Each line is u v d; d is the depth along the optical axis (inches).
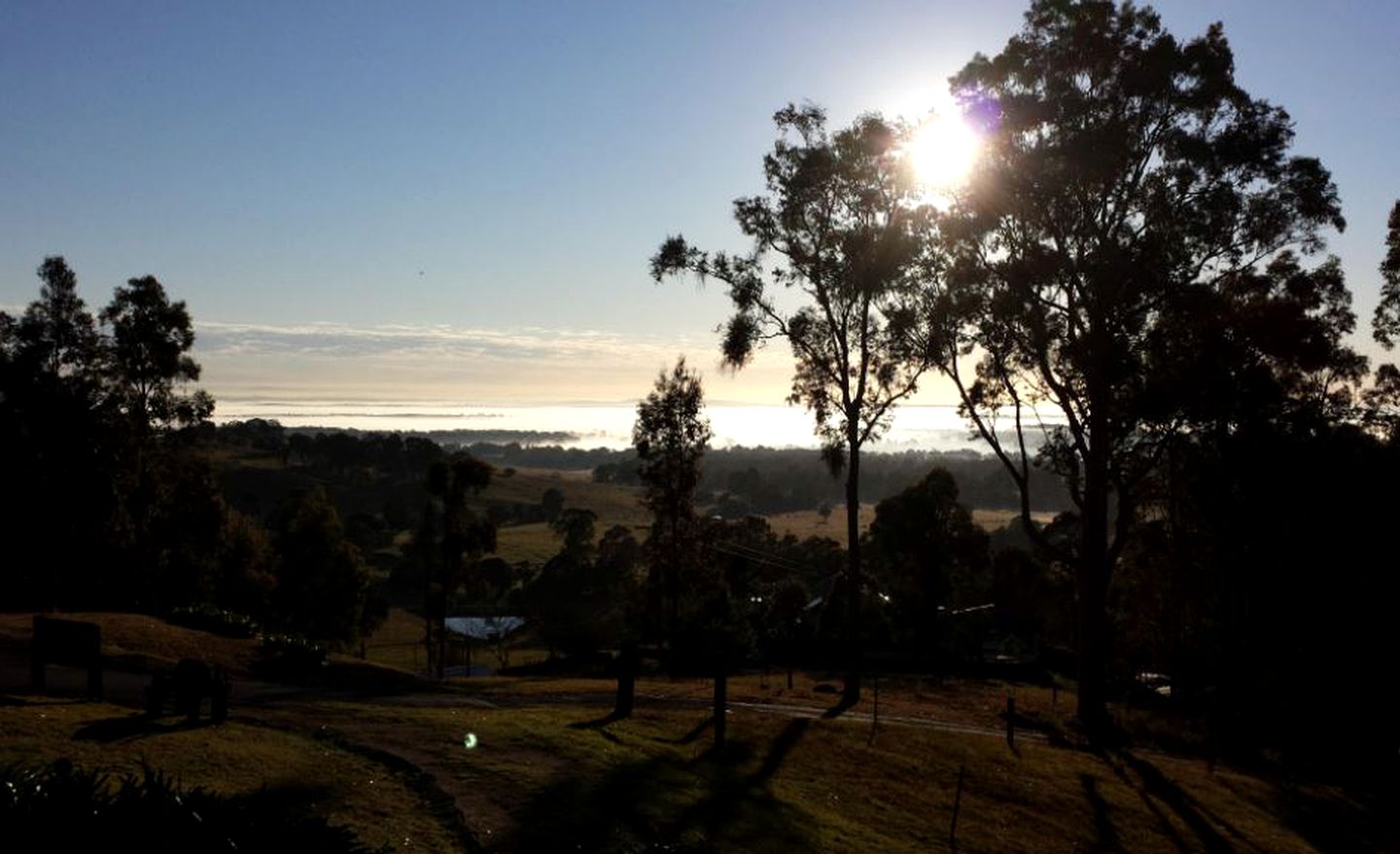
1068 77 1268.5
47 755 483.5
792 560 3452.3
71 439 1919.3
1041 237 1346.0
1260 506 1504.7
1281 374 1567.4
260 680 912.9
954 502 2682.1
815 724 915.4
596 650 2023.9
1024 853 654.5
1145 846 735.1
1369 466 1526.8
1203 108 1245.7
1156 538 1728.6
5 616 1074.1
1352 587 1456.7
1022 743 1025.5
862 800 688.4
